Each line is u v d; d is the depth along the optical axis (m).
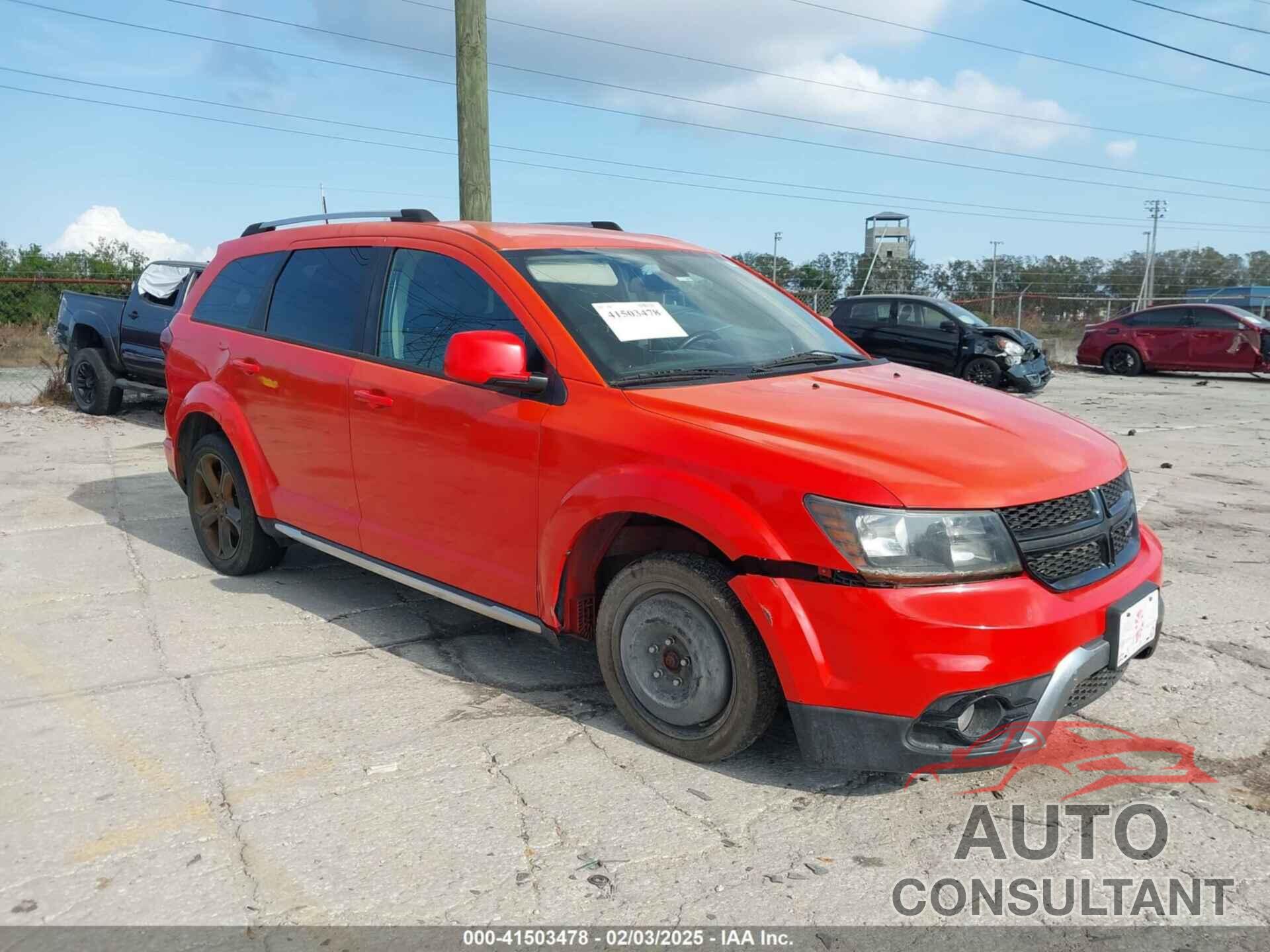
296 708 3.73
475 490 3.82
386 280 4.38
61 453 9.12
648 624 3.38
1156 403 15.43
